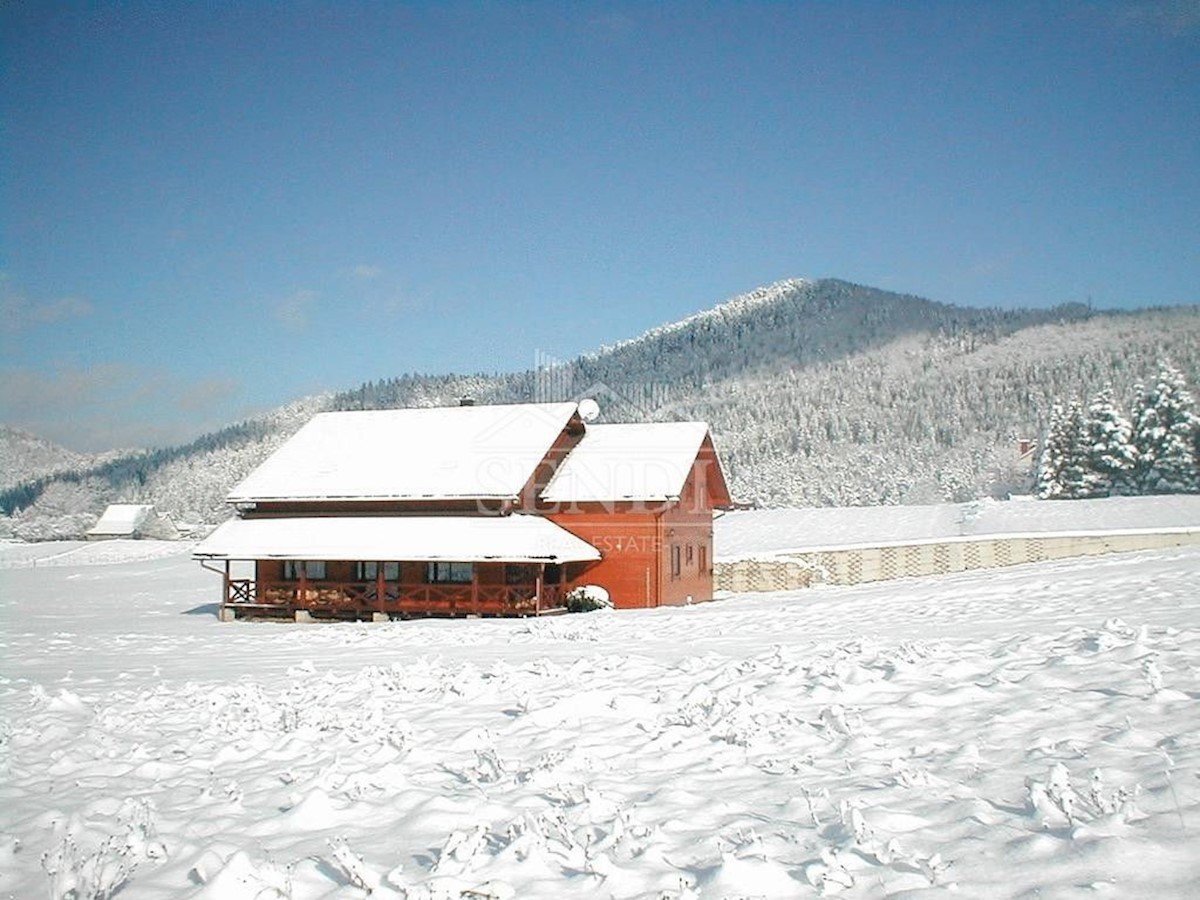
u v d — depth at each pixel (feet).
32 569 210.79
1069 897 16.39
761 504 370.73
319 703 43.19
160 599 144.97
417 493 111.45
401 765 30.76
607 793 25.94
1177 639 38.50
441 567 111.45
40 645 77.71
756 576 140.97
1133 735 25.66
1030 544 134.10
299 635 82.17
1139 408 216.13
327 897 19.75
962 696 33.04
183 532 385.09
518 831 22.66
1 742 37.11
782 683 37.81
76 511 596.70
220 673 56.95
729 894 18.07
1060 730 27.58
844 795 24.00
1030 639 43.11
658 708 36.14
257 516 121.70
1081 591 68.54
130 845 23.21
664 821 23.18
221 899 19.40
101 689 50.90
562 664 50.70
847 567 140.56
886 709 32.55
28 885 21.65
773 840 21.08
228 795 28.60
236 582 115.24
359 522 114.01
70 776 32.24
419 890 18.92
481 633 75.56
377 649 67.67
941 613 64.85
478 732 33.68
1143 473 211.82
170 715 41.68
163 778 31.68
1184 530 129.39
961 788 23.59
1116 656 36.19
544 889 19.27
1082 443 216.95
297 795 28.04
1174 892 16.24
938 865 18.42
